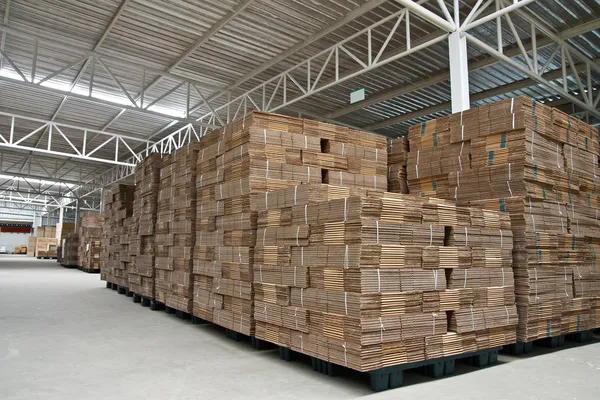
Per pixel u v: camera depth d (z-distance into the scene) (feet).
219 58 39.40
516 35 29.30
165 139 62.23
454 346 15.51
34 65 35.37
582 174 23.00
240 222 20.36
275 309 17.25
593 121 46.42
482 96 43.27
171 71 42.16
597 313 22.39
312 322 15.43
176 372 15.58
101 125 59.82
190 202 25.84
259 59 39.50
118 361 16.93
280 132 20.56
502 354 19.07
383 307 13.88
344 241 14.46
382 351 13.73
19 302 32.30
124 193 40.37
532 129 19.97
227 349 19.17
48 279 52.75
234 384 14.26
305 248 16.07
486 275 16.98
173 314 28.68
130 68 41.65
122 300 35.29
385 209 14.62
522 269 19.06
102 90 47.60
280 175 20.29
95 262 66.54
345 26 33.19
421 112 49.37
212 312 22.43
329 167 21.67
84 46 37.83
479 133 21.12
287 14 32.04
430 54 36.65
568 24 31.65
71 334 21.71
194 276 25.26
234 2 30.89
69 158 80.38
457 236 16.44
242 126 21.18
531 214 19.63
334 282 14.61
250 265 19.39
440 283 15.38
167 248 28.99
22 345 19.17
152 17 33.09
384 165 23.73
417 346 14.57
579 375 15.74
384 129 56.08
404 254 14.70
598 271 22.91
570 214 21.88
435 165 22.93
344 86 43.88
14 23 34.35
